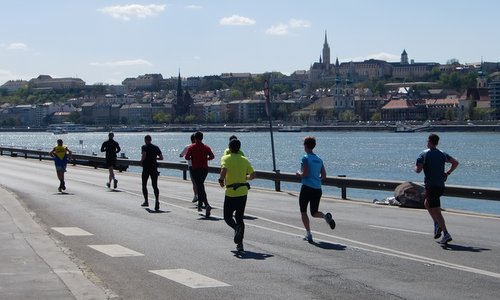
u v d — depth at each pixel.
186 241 15.84
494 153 115.25
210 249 14.72
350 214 21.03
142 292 10.80
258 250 14.55
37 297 10.02
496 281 11.41
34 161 59.56
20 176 40.34
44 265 12.43
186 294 10.66
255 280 11.61
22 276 11.46
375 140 190.12
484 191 21.34
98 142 199.75
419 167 15.27
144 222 19.34
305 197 15.65
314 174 15.66
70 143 190.38
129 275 12.07
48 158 63.56
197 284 11.33
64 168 29.62
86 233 17.14
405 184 23.50
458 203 36.72
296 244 15.30
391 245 15.04
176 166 38.31
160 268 12.69
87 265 12.95
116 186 31.58
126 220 19.81
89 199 26.20
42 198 26.61
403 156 108.50
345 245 15.09
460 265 12.73
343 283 11.33
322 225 18.38
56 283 10.94
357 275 11.94
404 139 194.75
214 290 10.91
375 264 12.91
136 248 14.89
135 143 189.12
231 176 14.61
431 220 19.47
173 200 25.77
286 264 12.98
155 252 14.37
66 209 22.73
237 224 14.56
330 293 10.66
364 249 14.55
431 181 15.17
